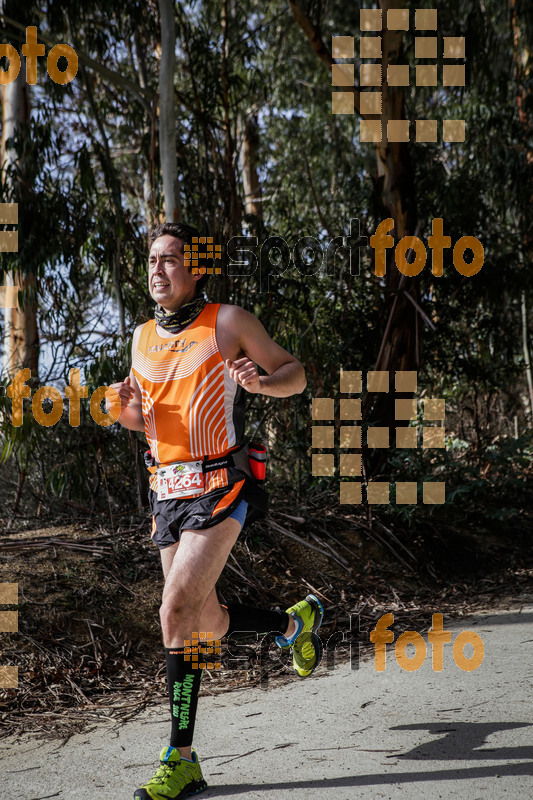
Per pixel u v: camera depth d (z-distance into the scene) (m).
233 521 2.55
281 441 6.79
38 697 3.51
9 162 7.26
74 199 6.61
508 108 9.08
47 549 4.89
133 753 2.80
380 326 7.17
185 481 2.60
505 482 7.36
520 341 10.23
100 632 4.17
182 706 2.44
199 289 2.78
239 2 10.19
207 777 2.52
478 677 3.41
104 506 6.11
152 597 4.57
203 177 6.70
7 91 7.61
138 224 6.82
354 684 3.47
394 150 7.58
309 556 5.66
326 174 12.17
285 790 2.37
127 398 2.77
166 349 2.68
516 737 2.66
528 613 4.79
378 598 5.30
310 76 13.03
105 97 7.93
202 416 2.60
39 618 4.13
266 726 2.98
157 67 7.96
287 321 6.68
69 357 6.19
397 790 2.31
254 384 2.47
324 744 2.74
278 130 12.84
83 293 7.01
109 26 7.53
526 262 8.68
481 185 8.85
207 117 7.21
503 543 6.50
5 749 2.93
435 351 8.04
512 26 9.49
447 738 2.70
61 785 2.54
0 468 6.30
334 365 7.01
